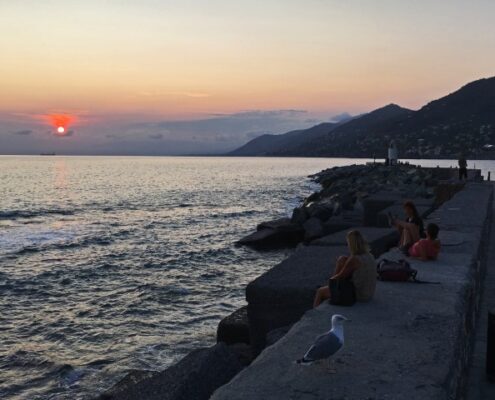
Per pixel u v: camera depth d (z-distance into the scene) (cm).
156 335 1510
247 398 393
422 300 650
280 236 2995
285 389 407
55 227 4006
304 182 9962
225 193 7412
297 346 496
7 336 1515
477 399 624
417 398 389
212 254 2800
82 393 1154
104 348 1417
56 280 2212
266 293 930
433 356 468
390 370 439
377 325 555
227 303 1841
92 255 2800
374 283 643
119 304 1836
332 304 629
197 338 1480
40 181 10350
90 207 5531
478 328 893
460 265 851
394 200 2675
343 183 5641
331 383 416
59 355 1369
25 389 1178
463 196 2192
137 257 2731
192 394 624
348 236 648
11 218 4575
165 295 1952
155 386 640
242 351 989
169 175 13525
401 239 1016
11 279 2219
